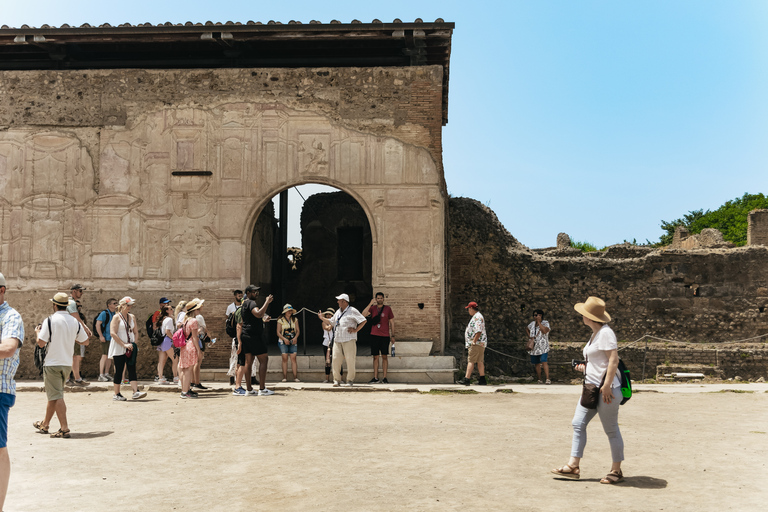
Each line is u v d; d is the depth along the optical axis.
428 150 14.38
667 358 20.61
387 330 13.21
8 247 14.60
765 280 21.33
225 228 14.43
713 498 5.16
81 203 14.62
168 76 14.72
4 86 14.87
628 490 5.41
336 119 14.53
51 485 5.68
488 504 5.02
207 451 7.04
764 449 7.10
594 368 5.86
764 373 20.14
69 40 14.56
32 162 14.70
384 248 14.28
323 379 13.55
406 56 15.54
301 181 14.46
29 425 8.62
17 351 4.81
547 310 21.80
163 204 14.55
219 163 14.55
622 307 21.62
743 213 54.41
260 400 10.81
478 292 22.00
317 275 22.39
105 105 14.74
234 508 4.98
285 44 15.65
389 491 5.42
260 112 14.60
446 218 19.62
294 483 5.70
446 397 11.45
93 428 8.38
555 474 5.89
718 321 21.38
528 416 9.40
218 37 14.30
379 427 8.43
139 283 14.41
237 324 11.56
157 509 4.97
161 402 10.60
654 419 9.19
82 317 12.18
